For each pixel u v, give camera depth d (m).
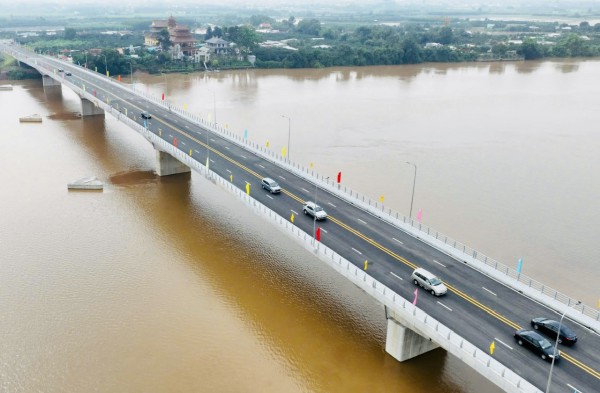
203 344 55.22
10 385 49.06
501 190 95.56
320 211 68.94
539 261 71.38
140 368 51.56
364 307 62.41
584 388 40.31
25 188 94.62
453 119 148.25
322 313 60.94
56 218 83.06
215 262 71.25
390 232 66.88
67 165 107.19
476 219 83.19
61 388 48.84
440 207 87.25
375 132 132.25
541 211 86.88
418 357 54.00
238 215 86.25
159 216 84.81
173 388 49.16
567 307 50.31
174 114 124.31
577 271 69.38
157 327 57.62
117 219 83.38
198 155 93.19
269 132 129.50
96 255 72.12
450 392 49.56
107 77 173.62
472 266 58.91
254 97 174.12
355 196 82.50
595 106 169.38
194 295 63.66
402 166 107.06
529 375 41.78
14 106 158.25
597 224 82.75
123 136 129.62
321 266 71.19
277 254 73.94
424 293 53.09
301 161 108.06
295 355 54.03
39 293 63.00
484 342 45.66
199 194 94.56
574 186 98.31
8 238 76.06
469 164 109.44
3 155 111.94
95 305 61.06
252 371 51.75
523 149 120.94
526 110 162.25
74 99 171.50
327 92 187.00
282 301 62.97
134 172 104.75
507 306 51.16
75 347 54.16
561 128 140.75
